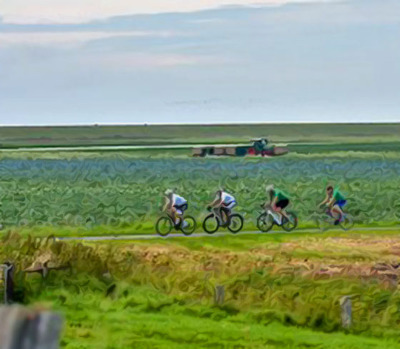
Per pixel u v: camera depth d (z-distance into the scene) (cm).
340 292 4741
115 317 4575
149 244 7856
